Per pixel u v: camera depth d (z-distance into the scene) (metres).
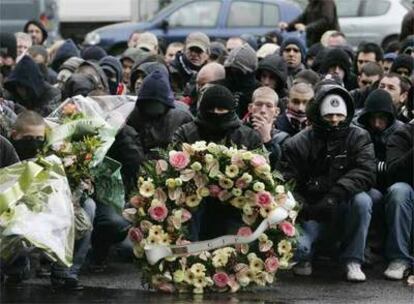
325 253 21.03
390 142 20.77
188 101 23.97
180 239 18.25
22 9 43.66
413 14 31.64
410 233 20.41
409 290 19.64
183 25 41.75
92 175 18.89
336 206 19.89
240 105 22.53
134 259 18.59
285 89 23.19
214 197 18.47
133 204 18.28
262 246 18.34
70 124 18.75
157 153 19.95
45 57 27.28
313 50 28.30
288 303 18.27
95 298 18.27
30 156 19.23
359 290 19.55
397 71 26.02
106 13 50.41
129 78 26.58
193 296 18.20
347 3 44.16
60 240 16.91
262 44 31.84
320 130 20.28
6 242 16.80
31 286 19.23
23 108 22.61
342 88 20.31
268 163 18.66
